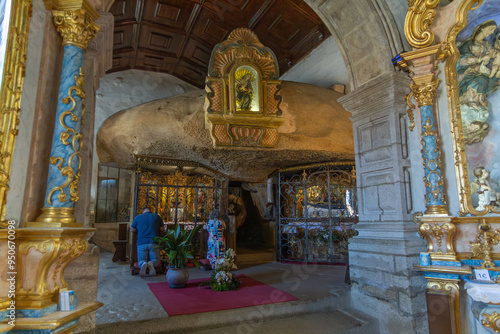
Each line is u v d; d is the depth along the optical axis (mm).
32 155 2012
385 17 3918
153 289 4508
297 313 3791
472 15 3369
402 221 3635
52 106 2207
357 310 4023
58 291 1968
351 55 4508
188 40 7902
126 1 6492
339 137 6922
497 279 2941
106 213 9406
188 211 8109
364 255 4031
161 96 9391
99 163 8781
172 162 7184
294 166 7906
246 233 10930
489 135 3256
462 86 3457
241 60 6305
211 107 6141
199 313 3350
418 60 3512
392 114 3869
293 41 7988
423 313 3379
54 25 2230
